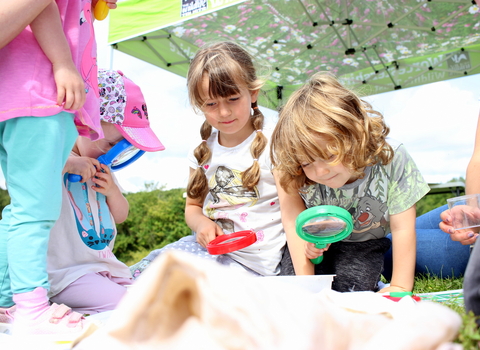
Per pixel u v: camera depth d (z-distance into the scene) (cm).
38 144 130
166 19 392
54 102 134
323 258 181
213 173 204
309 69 636
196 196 207
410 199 159
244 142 199
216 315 50
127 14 419
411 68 619
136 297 51
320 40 549
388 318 67
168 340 51
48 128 132
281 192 179
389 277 217
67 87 135
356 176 159
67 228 160
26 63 135
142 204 909
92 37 163
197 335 50
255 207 192
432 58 602
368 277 171
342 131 141
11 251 125
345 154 140
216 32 515
